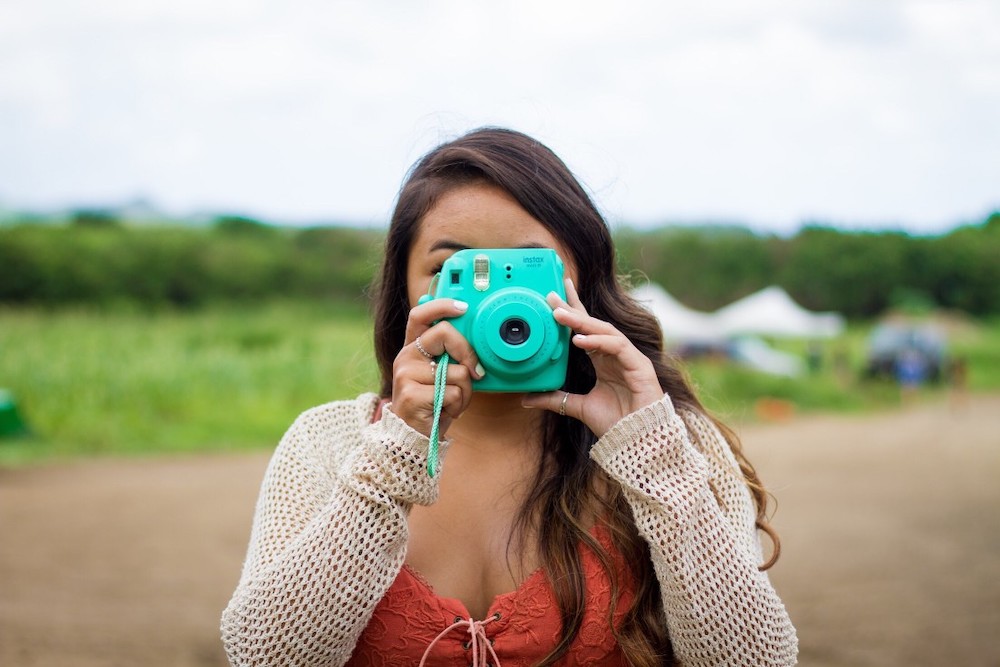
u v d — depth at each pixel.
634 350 1.82
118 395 15.39
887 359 30.03
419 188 1.96
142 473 11.84
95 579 7.07
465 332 1.79
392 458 1.73
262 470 12.17
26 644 5.55
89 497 10.20
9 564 7.43
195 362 17.58
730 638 1.73
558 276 1.83
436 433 1.72
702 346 27.28
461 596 1.88
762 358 28.89
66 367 16.16
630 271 2.58
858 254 50.62
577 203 1.99
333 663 1.73
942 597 6.60
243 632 1.72
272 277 37.34
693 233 51.22
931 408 24.94
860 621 6.06
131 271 34.53
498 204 1.90
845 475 12.29
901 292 50.41
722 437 2.06
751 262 50.25
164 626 5.97
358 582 1.70
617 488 1.90
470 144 1.96
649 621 1.82
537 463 1.97
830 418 21.67
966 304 50.75
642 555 1.84
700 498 1.76
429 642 1.78
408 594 1.80
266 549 1.84
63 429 13.99
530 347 1.78
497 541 1.90
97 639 5.68
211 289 35.97
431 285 1.90
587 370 2.09
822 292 50.28
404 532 1.74
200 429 14.84
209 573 7.27
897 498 10.58
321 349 21.14
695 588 1.72
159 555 7.79
